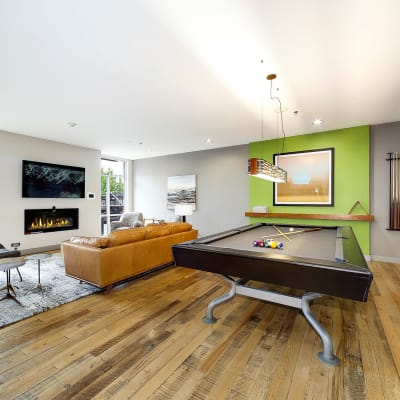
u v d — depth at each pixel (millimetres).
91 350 1768
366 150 4250
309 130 4559
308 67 2385
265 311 2379
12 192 4680
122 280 3092
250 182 5488
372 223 4281
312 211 4746
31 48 2078
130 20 1757
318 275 1484
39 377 1501
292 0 1588
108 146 5887
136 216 6469
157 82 2707
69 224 5656
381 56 2193
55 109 3518
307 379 1470
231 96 3064
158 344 1839
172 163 6875
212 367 1582
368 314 2307
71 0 1570
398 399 1318
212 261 1915
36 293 2811
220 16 1723
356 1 1593
